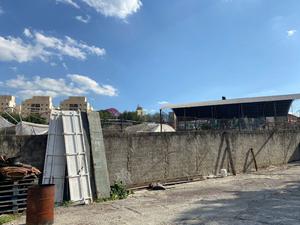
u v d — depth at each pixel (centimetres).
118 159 1163
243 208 826
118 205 906
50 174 945
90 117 1085
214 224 679
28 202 681
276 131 2042
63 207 883
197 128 2236
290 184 1219
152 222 707
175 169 1366
